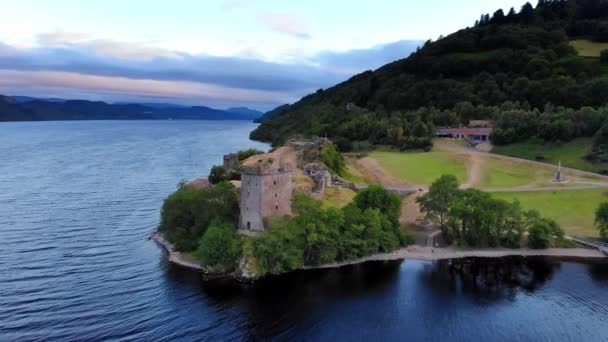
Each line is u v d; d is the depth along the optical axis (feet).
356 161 610.24
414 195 452.35
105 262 310.86
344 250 324.80
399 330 238.27
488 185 476.95
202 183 460.96
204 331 230.89
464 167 544.21
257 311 253.65
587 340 229.86
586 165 512.22
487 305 265.34
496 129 643.04
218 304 259.60
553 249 348.59
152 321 237.04
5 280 277.03
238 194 359.46
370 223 336.70
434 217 374.22
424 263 325.42
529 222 354.13
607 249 339.77
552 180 478.18
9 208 442.50
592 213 396.16
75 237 360.28
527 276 304.50
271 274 301.22
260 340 226.17
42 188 544.21
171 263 312.50
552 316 253.24
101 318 237.04
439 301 269.64
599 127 563.07
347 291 280.72
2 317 233.35
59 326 227.20
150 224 398.83
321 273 305.94
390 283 293.02
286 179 341.00
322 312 255.09
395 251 344.90
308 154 503.20
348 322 245.45
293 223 319.88
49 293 262.06
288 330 236.22
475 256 337.72
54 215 421.18
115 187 557.33
